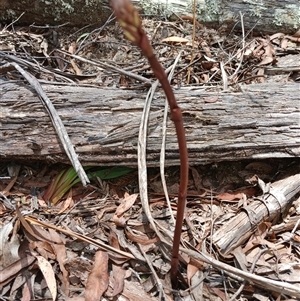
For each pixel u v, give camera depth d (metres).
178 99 0.56
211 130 0.54
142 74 0.67
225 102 0.56
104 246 0.49
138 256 0.48
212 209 0.54
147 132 0.54
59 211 0.53
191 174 0.57
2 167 0.56
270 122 0.54
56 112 0.53
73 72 0.70
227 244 0.49
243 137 0.54
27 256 0.48
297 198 0.54
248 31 0.78
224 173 0.57
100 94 0.55
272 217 0.52
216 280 0.47
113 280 0.47
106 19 0.77
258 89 0.57
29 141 0.53
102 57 0.74
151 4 0.78
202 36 0.77
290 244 0.51
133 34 0.25
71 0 0.75
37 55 0.72
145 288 0.47
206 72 0.70
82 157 0.53
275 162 0.57
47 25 0.78
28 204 0.53
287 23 0.78
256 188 0.56
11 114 0.53
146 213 0.50
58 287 0.47
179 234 0.41
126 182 0.56
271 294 0.47
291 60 0.74
